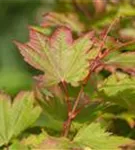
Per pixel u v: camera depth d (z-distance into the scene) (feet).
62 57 2.37
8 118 2.38
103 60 2.35
